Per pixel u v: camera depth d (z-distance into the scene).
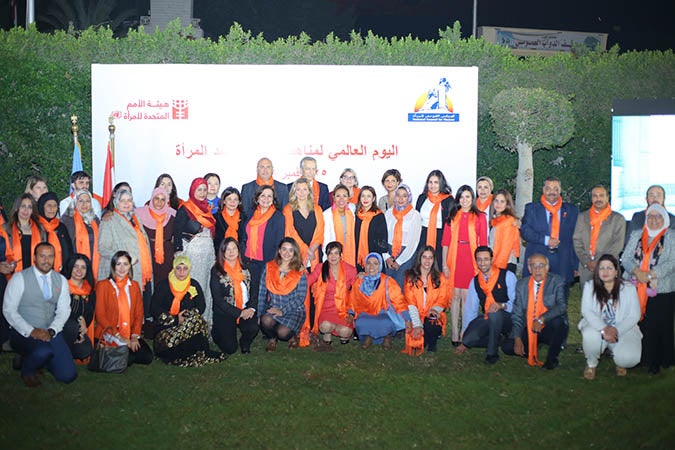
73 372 6.99
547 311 7.62
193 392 6.75
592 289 7.34
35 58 10.95
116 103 10.68
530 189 11.32
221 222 8.84
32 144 11.03
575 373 7.43
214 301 8.12
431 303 8.25
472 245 8.47
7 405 6.37
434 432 5.86
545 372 7.47
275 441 5.65
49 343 6.97
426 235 9.09
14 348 7.02
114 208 8.25
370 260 8.33
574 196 12.41
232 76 10.79
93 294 7.66
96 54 11.11
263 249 8.66
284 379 7.17
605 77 12.15
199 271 8.44
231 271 8.16
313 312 8.54
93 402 6.48
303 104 10.83
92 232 8.24
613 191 11.79
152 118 10.71
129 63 11.16
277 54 11.37
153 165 10.75
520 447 5.57
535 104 10.71
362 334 8.35
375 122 10.88
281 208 9.55
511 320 7.96
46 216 7.81
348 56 11.46
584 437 5.75
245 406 6.39
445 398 6.64
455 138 10.93
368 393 6.77
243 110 10.80
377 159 10.90
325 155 10.87
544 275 7.68
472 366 7.68
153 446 5.54
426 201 9.20
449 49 11.65
